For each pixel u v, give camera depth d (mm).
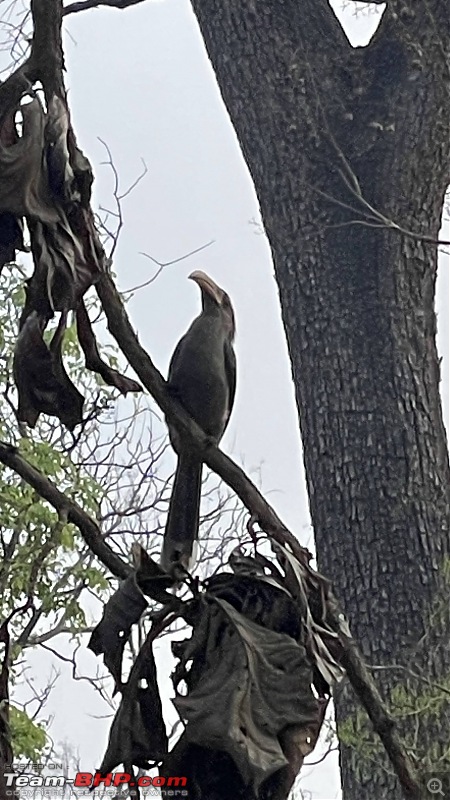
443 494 6473
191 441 3105
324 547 6492
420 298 6754
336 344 6637
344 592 6363
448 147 6859
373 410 6512
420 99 6801
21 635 6453
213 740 2688
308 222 6820
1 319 5699
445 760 5531
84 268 2736
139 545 2898
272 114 6965
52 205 2701
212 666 2799
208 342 4453
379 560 6324
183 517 3588
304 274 6777
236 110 7113
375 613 6250
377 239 6699
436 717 5699
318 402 6613
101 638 2891
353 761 5887
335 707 6008
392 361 6582
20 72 2744
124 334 2984
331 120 6934
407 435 6473
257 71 7055
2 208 2648
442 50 6832
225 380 4488
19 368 2791
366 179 6793
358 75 6980
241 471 3119
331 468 6516
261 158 7000
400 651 6141
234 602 2930
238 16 7125
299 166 6883
